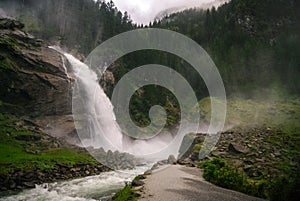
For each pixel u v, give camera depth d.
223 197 20.16
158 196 19.06
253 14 157.25
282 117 75.50
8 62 59.44
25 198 25.94
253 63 115.62
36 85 60.34
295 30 150.62
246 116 78.31
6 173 31.66
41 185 31.33
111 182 32.66
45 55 67.88
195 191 21.58
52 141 52.12
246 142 48.81
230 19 155.38
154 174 30.16
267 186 23.12
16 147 45.69
